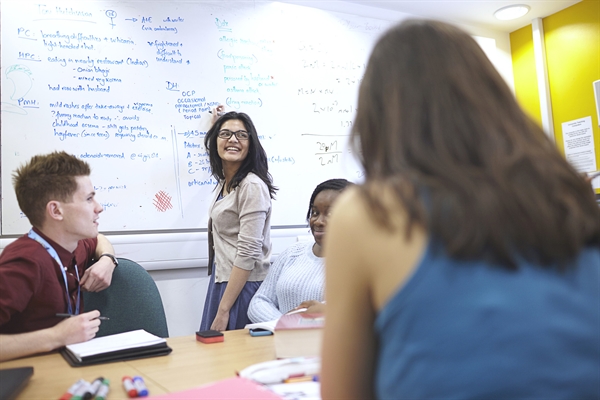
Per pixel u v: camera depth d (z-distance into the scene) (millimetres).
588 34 3389
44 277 1329
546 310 499
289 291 1745
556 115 3598
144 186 2629
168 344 1320
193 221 2734
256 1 3008
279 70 3051
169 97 2732
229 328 2131
